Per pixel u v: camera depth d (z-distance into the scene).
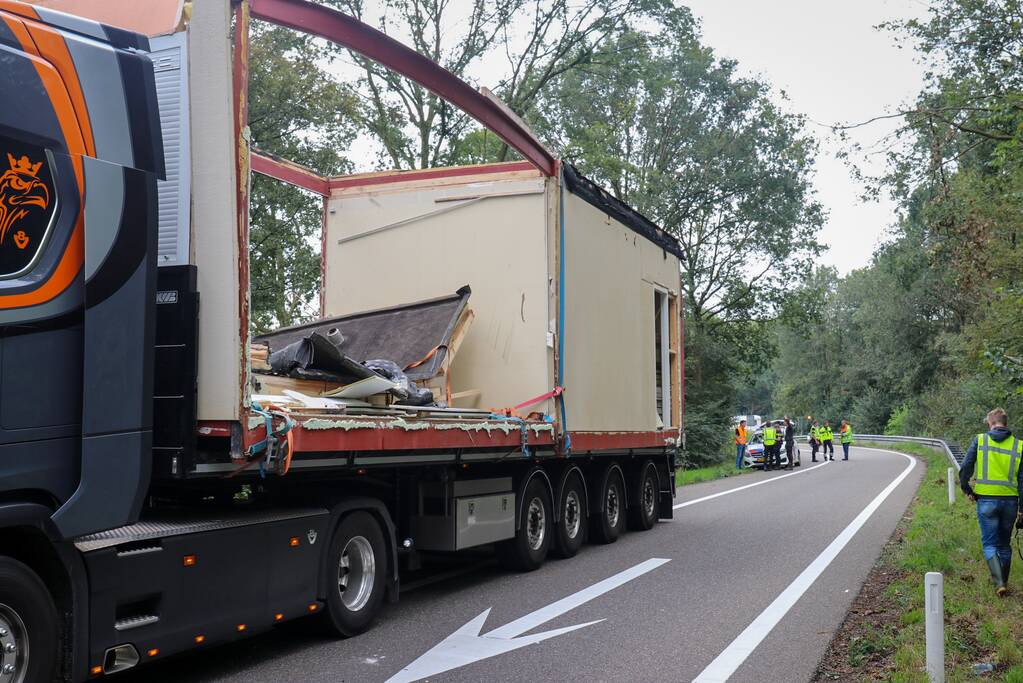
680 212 39.69
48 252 4.53
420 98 26.61
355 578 7.37
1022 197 14.48
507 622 7.69
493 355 10.71
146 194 5.08
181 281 5.52
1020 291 12.20
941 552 10.61
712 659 6.40
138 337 4.99
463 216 11.10
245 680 5.84
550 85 33.41
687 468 37.03
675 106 39.38
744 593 8.95
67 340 4.61
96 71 4.86
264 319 24.42
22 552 4.58
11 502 4.33
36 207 4.49
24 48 4.50
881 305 48.00
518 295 10.71
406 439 7.49
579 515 11.95
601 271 12.16
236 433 5.46
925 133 14.51
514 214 10.84
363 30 8.03
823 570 10.26
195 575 5.48
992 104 13.81
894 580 9.45
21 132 4.43
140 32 5.83
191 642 5.43
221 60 5.64
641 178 35.84
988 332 15.67
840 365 74.88
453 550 8.78
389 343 10.32
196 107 5.68
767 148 39.72
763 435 35.62
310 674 5.99
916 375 47.03
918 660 5.99
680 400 15.88
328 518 6.80
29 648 4.37
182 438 5.38
